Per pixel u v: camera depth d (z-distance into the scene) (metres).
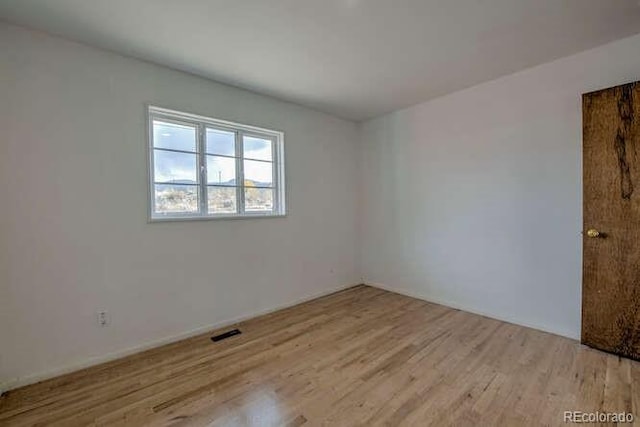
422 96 3.35
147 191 2.46
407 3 1.79
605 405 1.70
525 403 1.73
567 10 1.88
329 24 1.99
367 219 4.31
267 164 3.38
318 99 3.39
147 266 2.47
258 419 1.64
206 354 2.37
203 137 2.86
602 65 2.32
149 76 2.47
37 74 2.01
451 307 3.38
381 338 2.60
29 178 1.99
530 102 2.71
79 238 2.17
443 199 3.42
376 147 4.14
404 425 1.58
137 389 1.92
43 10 1.80
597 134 2.25
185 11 1.83
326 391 1.88
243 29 2.03
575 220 2.50
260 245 3.22
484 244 3.09
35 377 2.00
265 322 3.02
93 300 2.22
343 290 4.12
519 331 2.70
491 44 2.28
